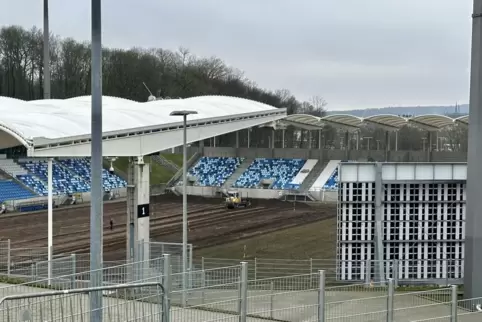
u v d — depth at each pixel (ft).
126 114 100.17
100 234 34.01
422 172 75.31
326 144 346.13
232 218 169.27
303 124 215.92
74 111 99.30
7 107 98.99
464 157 224.12
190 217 171.63
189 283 56.90
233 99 152.25
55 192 197.57
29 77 306.35
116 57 349.82
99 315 33.45
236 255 111.04
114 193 217.77
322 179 232.53
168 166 272.92
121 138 85.20
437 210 75.77
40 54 307.78
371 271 74.28
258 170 249.34
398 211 75.41
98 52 33.50
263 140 328.29
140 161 87.76
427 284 74.28
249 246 121.39
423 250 75.66
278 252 114.11
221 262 102.42
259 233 139.95
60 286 59.93
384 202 75.15
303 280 74.69
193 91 379.55
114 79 346.33
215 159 265.75
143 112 106.22
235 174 249.34
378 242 74.28
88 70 325.83
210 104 135.95
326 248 118.32
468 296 62.49
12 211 173.88
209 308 42.91
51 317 35.22
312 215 175.73
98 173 33.83
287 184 233.55
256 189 232.12
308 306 44.70
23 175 201.36
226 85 405.80
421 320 45.55
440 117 191.72
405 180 75.05
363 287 66.13
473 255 61.98
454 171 75.51
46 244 121.70
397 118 198.80
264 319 44.75
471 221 62.28
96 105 33.63
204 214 179.11
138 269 60.85
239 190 234.17
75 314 36.22
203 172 255.70
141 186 87.25
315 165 245.24
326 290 62.44
